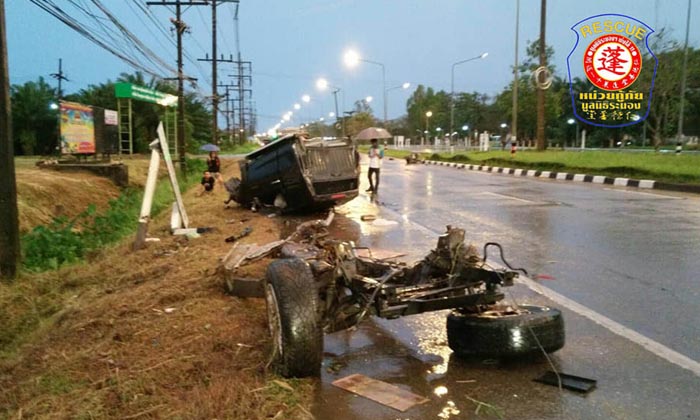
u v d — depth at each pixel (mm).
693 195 15445
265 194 14172
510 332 4234
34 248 9836
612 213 12156
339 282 4684
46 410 3818
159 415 3635
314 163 13164
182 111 27125
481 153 39406
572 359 4492
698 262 7590
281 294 4055
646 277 6906
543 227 10594
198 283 6719
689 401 3785
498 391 3980
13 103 38875
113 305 6172
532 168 26141
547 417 3613
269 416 3619
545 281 6805
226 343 4762
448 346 4832
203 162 38812
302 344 3961
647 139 63844
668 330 5098
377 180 17328
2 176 8133
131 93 36906
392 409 3748
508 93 57500
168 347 4770
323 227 7332
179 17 26281
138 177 24047
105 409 3750
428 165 36219
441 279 4816
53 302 7242
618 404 3762
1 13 7941
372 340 5031
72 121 21141
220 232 11039
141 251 9375
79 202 16078
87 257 9906
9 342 6301
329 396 3943
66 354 4930
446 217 12391
